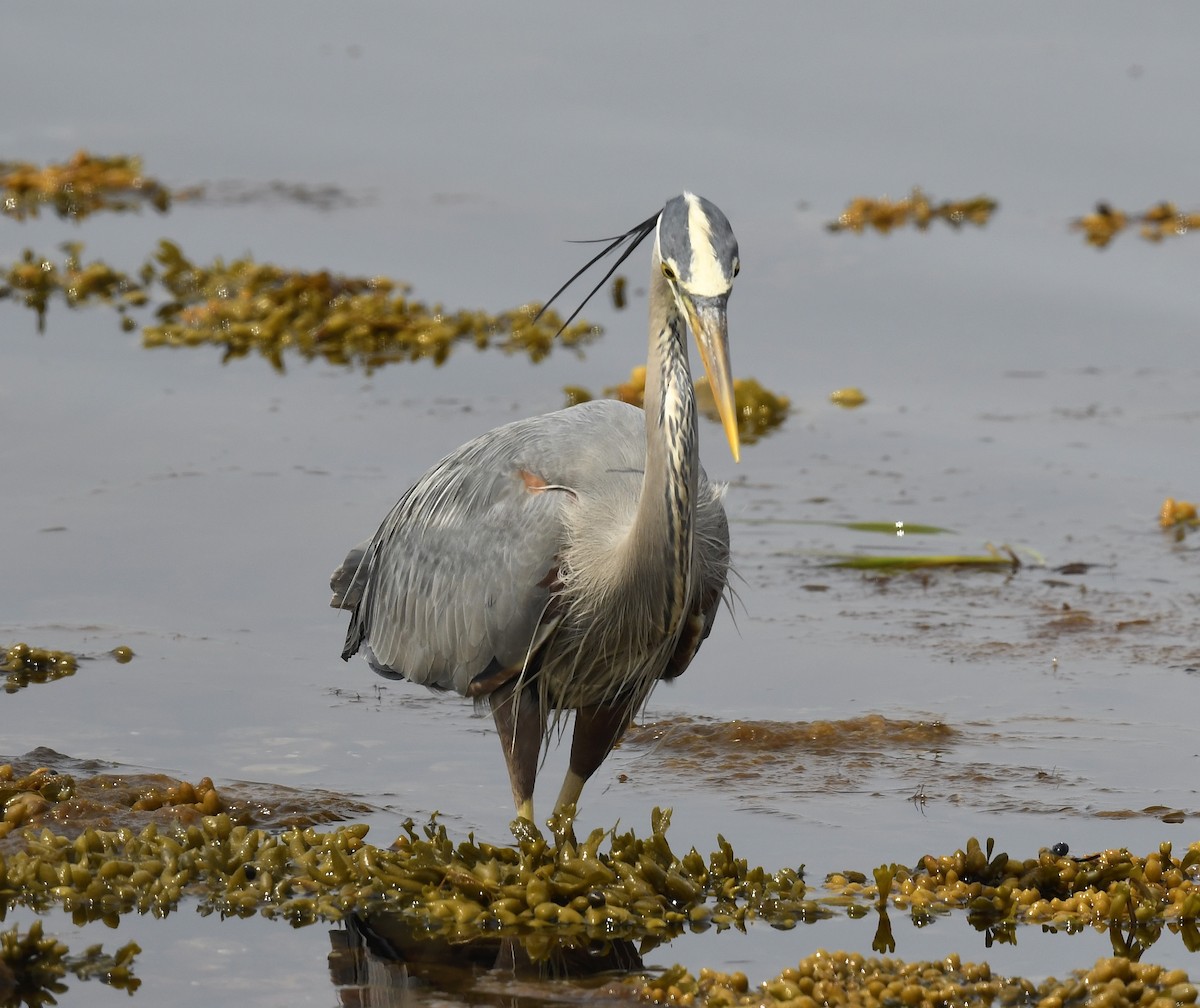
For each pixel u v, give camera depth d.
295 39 32.09
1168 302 21.97
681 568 8.78
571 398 18.39
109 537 14.27
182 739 10.62
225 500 15.23
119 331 20.30
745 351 20.44
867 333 21.11
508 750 9.46
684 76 29.91
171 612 12.81
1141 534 15.09
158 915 8.30
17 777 9.75
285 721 11.01
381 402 18.23
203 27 32.66
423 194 25.61
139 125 28.56
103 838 8.75
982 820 9.56
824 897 8.53
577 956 7.91
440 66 30.73
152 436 16.88
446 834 9.04
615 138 27.47
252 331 20.20
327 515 14.93
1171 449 17.36
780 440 17.70
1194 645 12.42
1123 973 7.43
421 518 10.02
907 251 23.56
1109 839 9.30
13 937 7.64
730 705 11.48
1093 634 12.70
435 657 9.80
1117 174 26.31
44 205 25.19
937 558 14.27
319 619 12.83
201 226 24.19
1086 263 23.22
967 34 32.06
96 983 7.52
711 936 8.15
